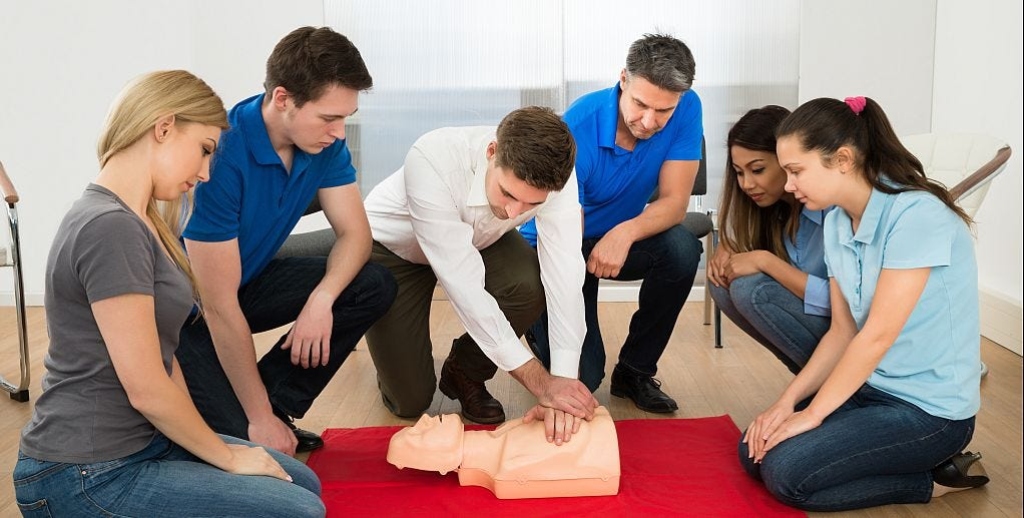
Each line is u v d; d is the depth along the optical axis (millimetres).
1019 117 3354
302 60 1982
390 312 2580
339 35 2029
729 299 2574
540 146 1869
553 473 2059
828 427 1997
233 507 1611
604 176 2676
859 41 4184
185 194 1819
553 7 4219
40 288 4395
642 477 2188
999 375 3057
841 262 2105
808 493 1970
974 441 2449
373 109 4277
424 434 2145
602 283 4395
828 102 2014
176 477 1616
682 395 2867
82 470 1561
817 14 4176
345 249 2307
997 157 2779
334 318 2340
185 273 1716
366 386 3033
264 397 2191
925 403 2006
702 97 4246
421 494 2109
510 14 4227
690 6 4195
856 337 1988
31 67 4258
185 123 1606
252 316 2365
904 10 4160
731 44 4207
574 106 2701
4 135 4289
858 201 2031
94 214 1515
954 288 2002
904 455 1990
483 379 2664
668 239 2672
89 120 4297
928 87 4199
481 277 2215
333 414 2738
